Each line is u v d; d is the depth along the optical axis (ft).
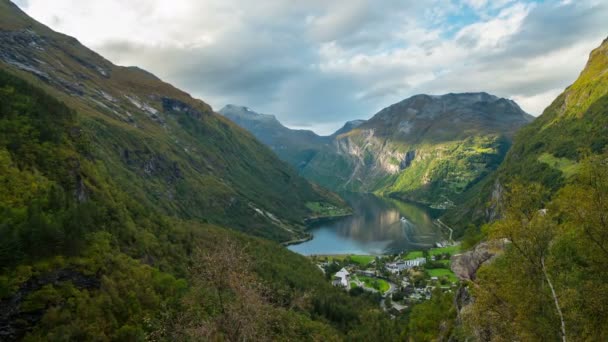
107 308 157.89
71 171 225.35
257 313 101.60
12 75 268.82
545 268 88.99
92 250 177.37
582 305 81.66
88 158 290.97
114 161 629.92
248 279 106.11
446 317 200.44
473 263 148.77
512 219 93.35
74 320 143.33
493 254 136.56
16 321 132.87
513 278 91.56
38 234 151.64
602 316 80.18
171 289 198.49
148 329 159.63
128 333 151.94
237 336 99.81
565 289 84.33
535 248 89.86
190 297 113.19
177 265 266.57
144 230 288.10
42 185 189.67
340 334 309.42
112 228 232.73
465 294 162.91
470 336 109.50
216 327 100.22
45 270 147.95
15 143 207.10
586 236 88.89
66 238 164.35
